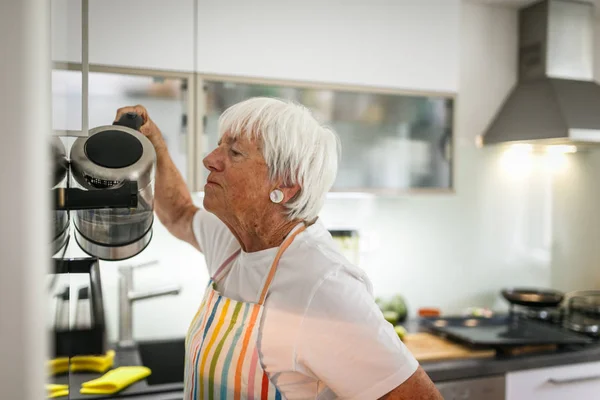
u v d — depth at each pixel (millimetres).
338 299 922
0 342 312
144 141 1034
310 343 926
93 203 882
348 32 2080
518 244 2834
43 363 323
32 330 318
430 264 2668
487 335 2199
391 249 2598
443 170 2334
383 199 2576
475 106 2691
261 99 1051
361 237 2541
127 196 894
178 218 1350
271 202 1010
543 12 2566
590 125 2291
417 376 926
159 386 1730
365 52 2111
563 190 2914
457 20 2266
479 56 2684
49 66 348
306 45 2020
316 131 1032
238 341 987
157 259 2217
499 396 1987
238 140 1004
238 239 1076
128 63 1790
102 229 1005
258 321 979
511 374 2012
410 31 2182
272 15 1963
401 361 912
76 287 1025
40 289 318
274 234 1037
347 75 2088
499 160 2773
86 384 1664
